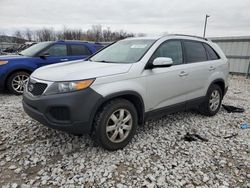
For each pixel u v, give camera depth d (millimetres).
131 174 2621
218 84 4855
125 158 2945
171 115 4715
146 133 3732
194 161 2932
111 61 3627
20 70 6141
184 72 3848
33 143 3283
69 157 2934
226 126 4203
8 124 3947
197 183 2494
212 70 4496
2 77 5883
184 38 4156
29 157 2924
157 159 2951
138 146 3273
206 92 4457
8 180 2477
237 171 2748
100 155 2986
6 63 5895
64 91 2699
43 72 3184
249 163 2930
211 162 2926
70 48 6945
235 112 5102
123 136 3154
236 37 11484
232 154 3148
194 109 5082
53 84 2770
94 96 2748
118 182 2480
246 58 11289
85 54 7176
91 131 2924
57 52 6707
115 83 2926
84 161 2846
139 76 3180
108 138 2980
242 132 3941
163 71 3502
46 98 2734
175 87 3738
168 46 3789
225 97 6754
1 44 23047
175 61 3822
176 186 2438
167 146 3309
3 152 3035
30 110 2959
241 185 2492
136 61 3316
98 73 2867
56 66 3512
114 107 2941
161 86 3492
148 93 3322
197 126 4145
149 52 3443
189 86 4012
